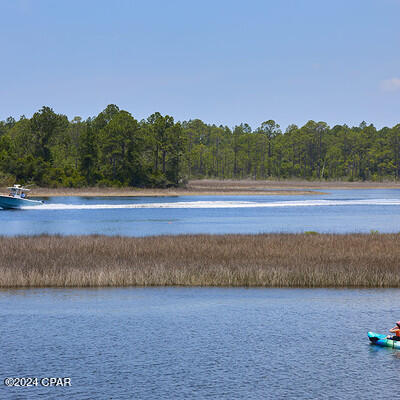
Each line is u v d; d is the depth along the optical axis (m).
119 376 56.28
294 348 64.75
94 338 68.12
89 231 188.75
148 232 185.25
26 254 113.06
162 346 65.12
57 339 67.56
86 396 51.75
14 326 72.88
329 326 73.19
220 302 85.31
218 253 115.88
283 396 51.84
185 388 53.53
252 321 75.50
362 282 97.44
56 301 85.56
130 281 97.19
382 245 127.12
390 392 52.75
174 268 100.56
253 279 97.75
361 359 61.31
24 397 51.34
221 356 62.00
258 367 58.81
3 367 58.53
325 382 54.94
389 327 72.75
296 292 92.38
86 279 96.56
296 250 119.75
